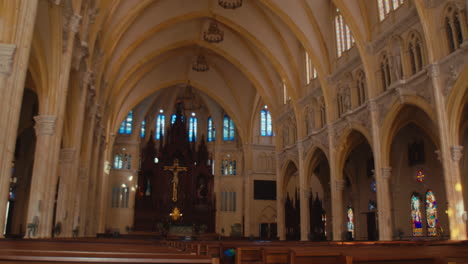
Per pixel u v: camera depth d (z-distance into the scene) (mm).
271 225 49094
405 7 23922
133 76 43844
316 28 32625
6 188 11141
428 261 4863
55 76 17438
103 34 28344
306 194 35938
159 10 35281
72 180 22141
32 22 12328
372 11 27031
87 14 21547
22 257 3916
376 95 26000
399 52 24203
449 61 19844
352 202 38969
